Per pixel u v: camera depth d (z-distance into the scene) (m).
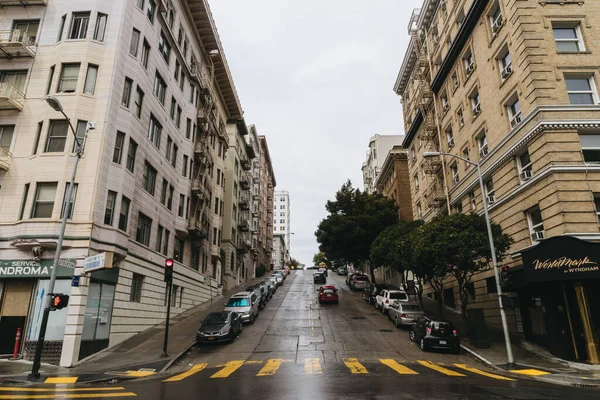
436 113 32.72
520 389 10.26
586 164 17.00
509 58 21.73
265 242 87.69
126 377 13.36
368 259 45.09
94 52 21.03
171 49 29.30
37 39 21.55
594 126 17.55
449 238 19.34
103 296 19.09
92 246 18.36
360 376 12.17
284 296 40.16
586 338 15.06
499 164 21.95
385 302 28.41
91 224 18.42
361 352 17.52
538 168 18.08
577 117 17.80
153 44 25.83
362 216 42.34
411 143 42.41
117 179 20.52
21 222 18.22
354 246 43.12
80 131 19.78
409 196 48.72
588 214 16.41
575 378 12.24
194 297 33.41
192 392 9.96
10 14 22.11
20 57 21.27
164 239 27.50
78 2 22.00
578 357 15.34
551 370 13.97
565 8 19.78
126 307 21.00
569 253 15.18
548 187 17.36
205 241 37.91
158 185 26.42
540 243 16.03
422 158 38.25
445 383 10.95
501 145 21.62
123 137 21.47
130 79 22.45
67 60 20.72
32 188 18.78
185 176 32.31
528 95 18.98
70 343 16.48
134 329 21.81
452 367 14.69
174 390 10.29
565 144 17.39
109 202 20.09
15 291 17.91
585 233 16.09
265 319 26.83
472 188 26.08
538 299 18.89
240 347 19.11
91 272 17.94
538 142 18.09
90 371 14.84
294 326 24.20
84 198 18.83
